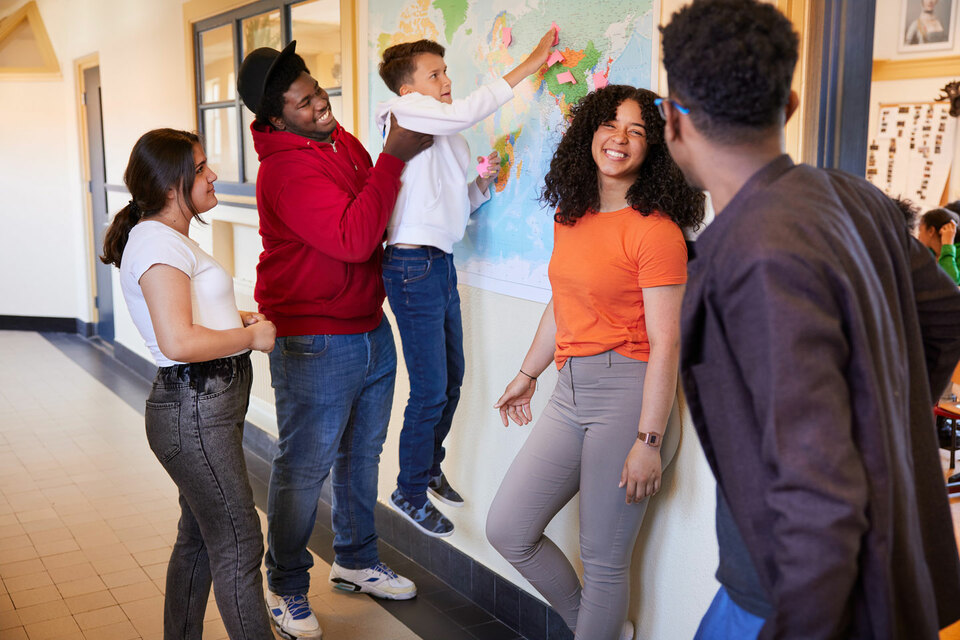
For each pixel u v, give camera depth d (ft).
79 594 9.12
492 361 8.47
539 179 7.52
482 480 8.86
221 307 6.72
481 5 7.99
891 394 3.28
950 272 12.34
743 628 3.84
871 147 17.89
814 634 3.09
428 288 7.43
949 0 16.58
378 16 9.50
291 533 8.19
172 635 7.25
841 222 3.29
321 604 9.05
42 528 10.87
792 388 3.04
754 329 3.17
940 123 16.99
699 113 3.46
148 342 6.59
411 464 8.07
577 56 6.94
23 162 23.11
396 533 10.47
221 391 6.56
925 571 3.43
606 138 5.80
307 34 11.32
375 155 9.82
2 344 22.06
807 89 5.68
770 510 3.31
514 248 7.93
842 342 3.10
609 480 6.24
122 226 6.72
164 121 16.51
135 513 11.40
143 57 17.19
